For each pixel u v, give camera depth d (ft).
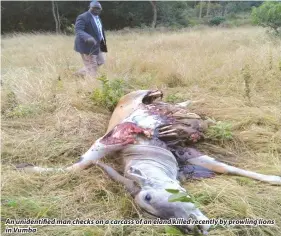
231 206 10.83
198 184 11.96
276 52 25.35
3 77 22.72
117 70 24.81
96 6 24.16
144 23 80.07
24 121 17.15
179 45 36.35
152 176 10.59
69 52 33.88
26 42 47.85
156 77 22.86
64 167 13.32
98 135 15.74
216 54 27.96
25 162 13.99
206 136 14.85
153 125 13.28
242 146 14.67
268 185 12.02
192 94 19.89
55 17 75.00
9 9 79.20
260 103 18.47
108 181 12.08
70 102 18.47
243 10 102.63
